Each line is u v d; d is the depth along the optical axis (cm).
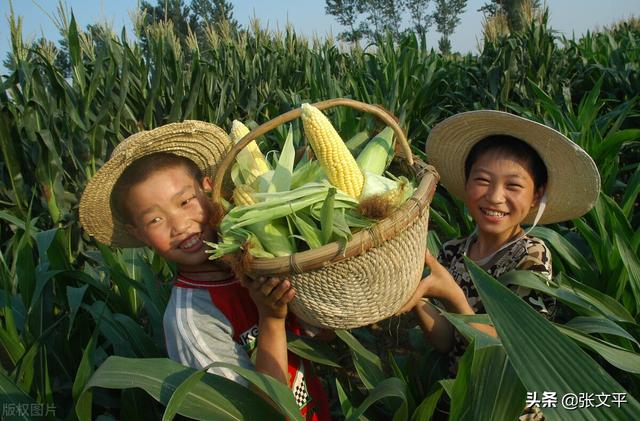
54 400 222
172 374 141
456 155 205
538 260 184
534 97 652
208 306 157
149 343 219
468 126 188
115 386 134
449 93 679
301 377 180
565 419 102
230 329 158
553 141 168
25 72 404
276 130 436
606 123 471
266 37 1000
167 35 615
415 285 150
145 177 146
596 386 103
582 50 879
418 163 167
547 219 209
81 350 232
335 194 133
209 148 179
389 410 212
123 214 159
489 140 181
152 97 443
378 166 173
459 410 134
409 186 146
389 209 131
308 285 133
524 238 191
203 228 156
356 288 134
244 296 165
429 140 207
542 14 768
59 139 378
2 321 236
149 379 138
